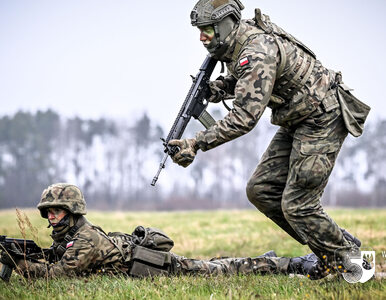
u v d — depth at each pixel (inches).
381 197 5027.1
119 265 468.4
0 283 447.5
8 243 454.0
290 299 370.0
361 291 375.9
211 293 398.0
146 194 5383.9
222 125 406.6
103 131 5782.5
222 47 416.2
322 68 426.3
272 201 459.5
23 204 5014.8
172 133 430.3
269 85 401.4
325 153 421.4
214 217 1300.4
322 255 436.5
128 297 385.7
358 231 863.7
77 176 5605.3
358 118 430.3
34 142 5305.1
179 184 5300.2
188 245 837.8
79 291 399.2
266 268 493.7
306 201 427.5
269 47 406.3
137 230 485.7
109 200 5334.6
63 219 472.7
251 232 942.4
